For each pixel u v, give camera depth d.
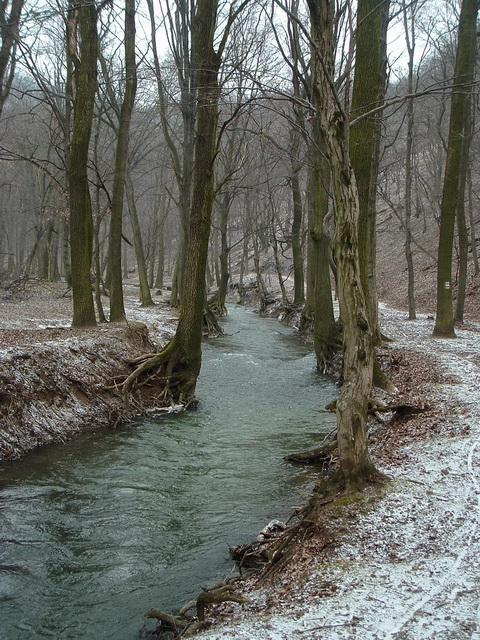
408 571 4.92
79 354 12.46
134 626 5.04
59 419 10.58
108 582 5.74
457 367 13.55
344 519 5.98
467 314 24.81
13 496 7.67
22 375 10.50
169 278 61.06
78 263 15.39
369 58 12.12
